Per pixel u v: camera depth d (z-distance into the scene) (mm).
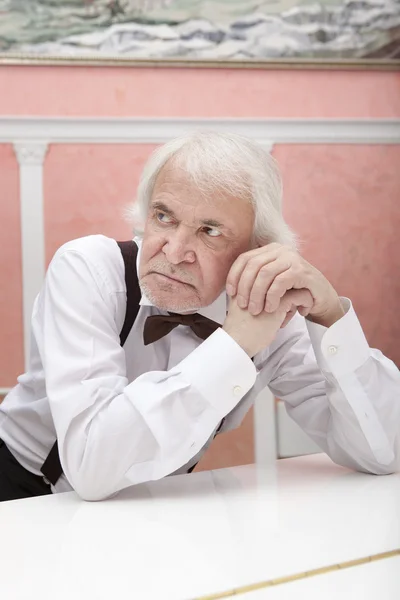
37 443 1507
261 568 745
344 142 3652
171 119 3486
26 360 3406
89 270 1330
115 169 3471
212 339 1159
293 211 3641
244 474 1223
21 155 3385
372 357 1295
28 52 3379
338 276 3689
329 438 1341
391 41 3650
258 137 3588
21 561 776
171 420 1112
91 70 3447
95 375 1211
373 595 675
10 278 3400
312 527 897
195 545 826
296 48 3584
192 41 3502
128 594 679
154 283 1256
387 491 1100
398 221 3727
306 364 1465
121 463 1093
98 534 877
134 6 3439
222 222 1213
